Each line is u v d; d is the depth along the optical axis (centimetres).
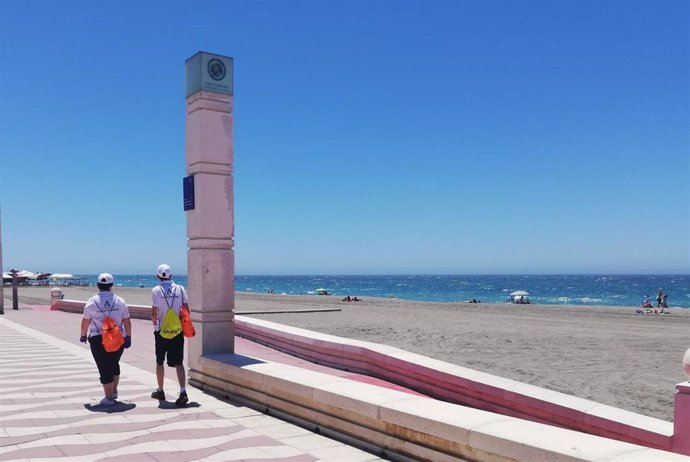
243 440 604
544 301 7100
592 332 1977
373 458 545
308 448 576
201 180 887
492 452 441
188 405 761
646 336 1853
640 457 381
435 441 494
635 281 17512
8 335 1673
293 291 11112
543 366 1256
